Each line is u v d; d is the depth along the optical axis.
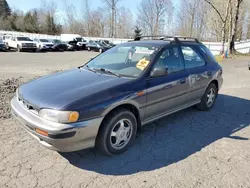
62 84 3.35
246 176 2.95
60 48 30.67
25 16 64.50
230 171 3.05
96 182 2.76
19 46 26.31
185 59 4.48
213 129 4.36
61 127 2.71
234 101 6.25
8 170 2.91
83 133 2.85
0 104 5.12
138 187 2.70
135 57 4.01
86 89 3.13
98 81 3.42
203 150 3.57
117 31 66.44
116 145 3.33
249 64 13.92
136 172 2.98
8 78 8.14
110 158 3.28
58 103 2.81
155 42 4.33
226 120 4.82
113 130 3.24
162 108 3.97
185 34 58.47
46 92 3.10
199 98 4.98
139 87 3.45
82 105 2.84
